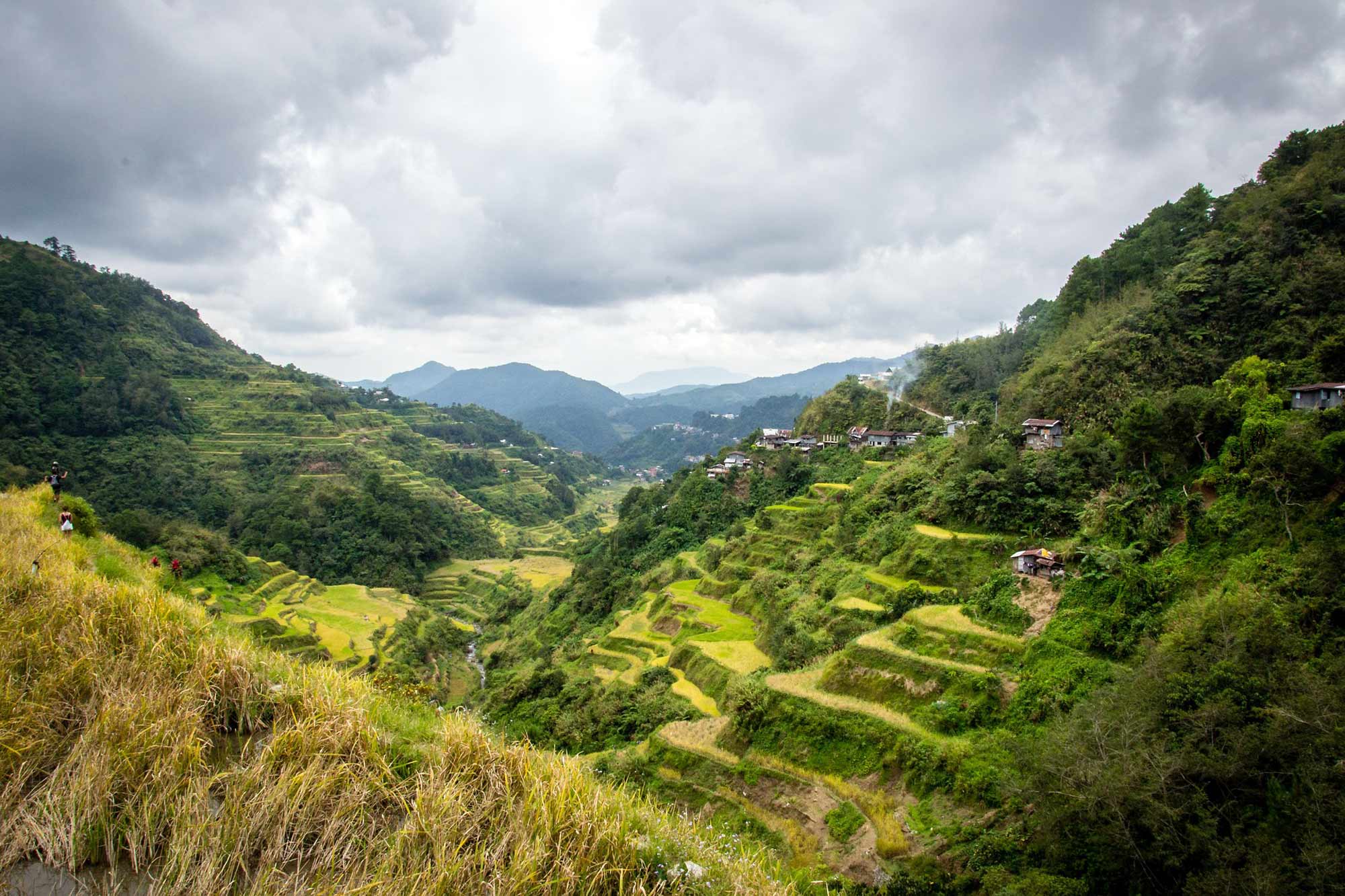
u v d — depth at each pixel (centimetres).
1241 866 1958
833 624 4475
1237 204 6122
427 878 825
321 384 18138
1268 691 2333
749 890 998
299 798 881
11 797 813
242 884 791
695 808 3375
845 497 6662
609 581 8294
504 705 5556
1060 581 3753
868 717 3362
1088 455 4559
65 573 1598
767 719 3625
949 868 2580
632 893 891
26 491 3372
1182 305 5388
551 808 1007
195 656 1203
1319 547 2895
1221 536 3388
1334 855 1753
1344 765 1905
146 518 7569
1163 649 2859
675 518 9138
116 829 802
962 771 2914
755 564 6531
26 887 731
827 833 2977
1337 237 5038
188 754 922
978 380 8788
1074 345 6094
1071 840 2306
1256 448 3494
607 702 4834
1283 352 4569
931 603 4222
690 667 4984
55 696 1026
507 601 9694
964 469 5138
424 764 1073
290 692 1170
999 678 3316
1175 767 2194
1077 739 2461
